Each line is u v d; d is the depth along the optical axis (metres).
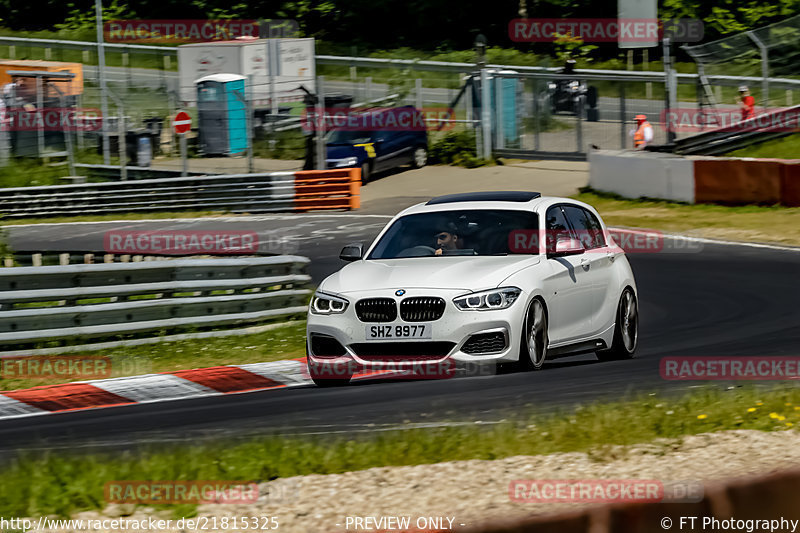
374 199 83.62
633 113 88.81
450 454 18.27
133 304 36.75
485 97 93.25
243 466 17.94
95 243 66.81
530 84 92.44
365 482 16.72
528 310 25.80
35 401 28.25
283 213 80.06
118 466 18.28
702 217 66.06
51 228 75.50
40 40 156.88
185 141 88.38
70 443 21.53
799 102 93.06
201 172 92.75
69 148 91.38
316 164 86.56
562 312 27.34
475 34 159.25
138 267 37.16
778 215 64.44
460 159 93.50
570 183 83.44
